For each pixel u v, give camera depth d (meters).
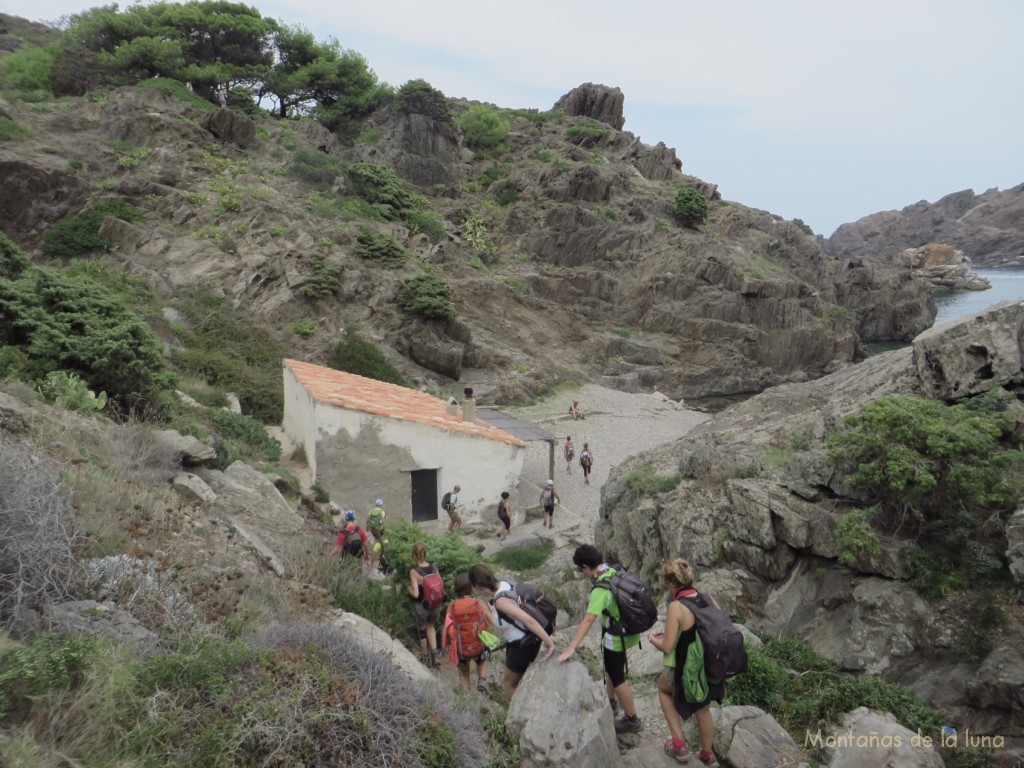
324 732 3.99
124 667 3.92
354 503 17.23
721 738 5.49
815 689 6.80
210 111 42.06
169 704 3.82
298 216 37.22
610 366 45.12
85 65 47.28
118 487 8.12
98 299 15.62
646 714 6.13
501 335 42.66
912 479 8.33
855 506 9.29
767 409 16.00
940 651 7.42
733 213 64.62
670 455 13.96
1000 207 154.75
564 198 57.84
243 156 41.06
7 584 4.51
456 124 68.00
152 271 31.31
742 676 6.70
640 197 60.78
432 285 37.03
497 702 6.84
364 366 32.09
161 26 52.84
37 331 14.02
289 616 6.88
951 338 10.22
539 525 19.45
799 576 9.34
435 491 18.44
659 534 11.45
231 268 33.12
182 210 35.00
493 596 6.06
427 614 8.23
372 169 46.03
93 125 38.28
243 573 7.41
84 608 4.72
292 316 33.03
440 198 58.75
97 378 14.15
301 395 19.52
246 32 56.22
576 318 47.78
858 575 8.73
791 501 9.69
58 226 32.22
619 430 33.56
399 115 61.16
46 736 3.36
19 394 10.83
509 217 55.50
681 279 50.47
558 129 78.19
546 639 5.29
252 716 3.83
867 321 64.81
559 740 4.58
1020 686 6.49
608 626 5.27
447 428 18.08
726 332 48.78
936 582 7.90
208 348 28.33
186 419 16.08
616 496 13.45
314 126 50.97
